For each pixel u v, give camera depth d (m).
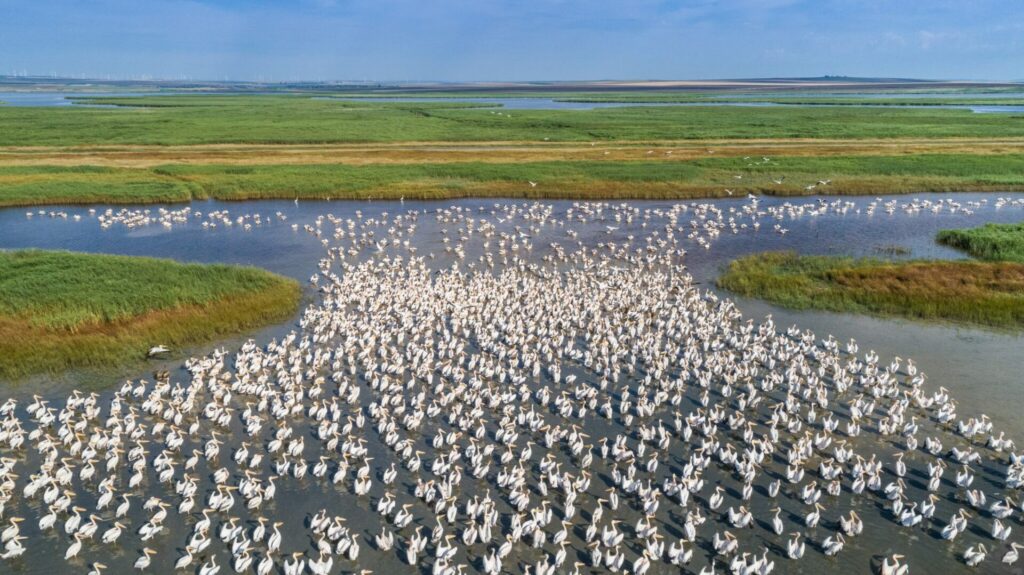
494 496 28.36
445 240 67.06
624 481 28.08
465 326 44.31
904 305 47.94
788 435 32.72
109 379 38.00
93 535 25.84
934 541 25.50
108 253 64.50
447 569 23.34
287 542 25.52
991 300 47.38
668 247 64.56
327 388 37.09
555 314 44.81
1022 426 32.56
